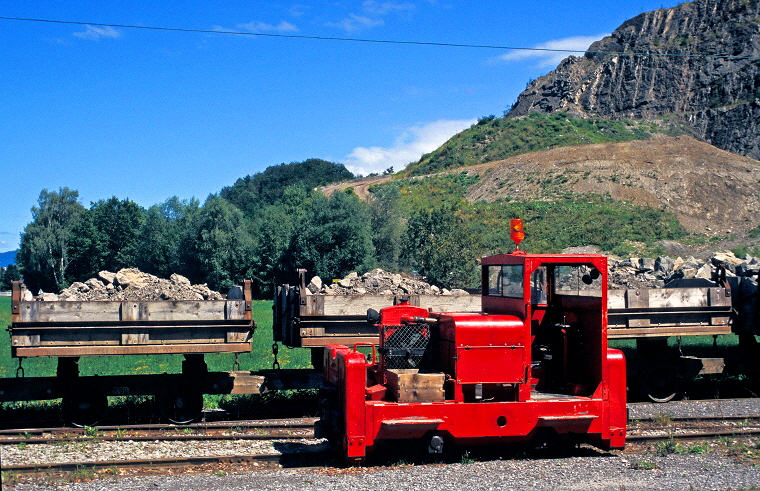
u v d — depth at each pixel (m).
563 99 142.50
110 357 20.28
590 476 8.70
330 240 53.72
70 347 11.81
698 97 125.62
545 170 82.06
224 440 10.95
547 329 10.25
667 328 15.16
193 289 14.33
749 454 10.00
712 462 9.51
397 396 9.27
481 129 116.62
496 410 9.32
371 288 15.86
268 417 13.34
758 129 109.38
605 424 9.60
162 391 12.57
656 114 126.81
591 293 9.72
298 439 11.05
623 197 72.25
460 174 90.94
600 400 9.59
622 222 63.38
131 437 11.02
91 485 8.34
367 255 54.16
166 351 12.13
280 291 14.67
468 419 9.27
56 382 12.19
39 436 11.23
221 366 17.42
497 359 9.35
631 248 55.09
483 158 104.50
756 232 61.38
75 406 12.16
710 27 137.62
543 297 10.31
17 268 82.94
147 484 8.42
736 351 18.62
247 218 80.06
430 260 40.41
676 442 10.71
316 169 159.38
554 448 9.96
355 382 9.17
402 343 9.99
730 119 114.69
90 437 11.04
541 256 9.49
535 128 112.06
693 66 131.00
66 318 11.73
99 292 13.79
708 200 71.62
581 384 9.95
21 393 12.02
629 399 15.18
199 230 62.81
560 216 65.31
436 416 9.20
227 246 61.25
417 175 104.12
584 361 9.95
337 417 9.56
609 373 9.65
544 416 9.41
